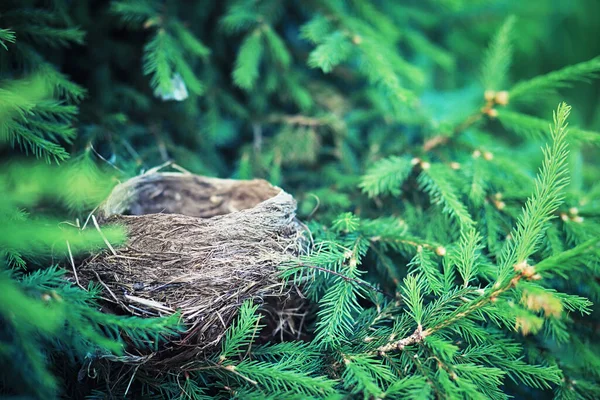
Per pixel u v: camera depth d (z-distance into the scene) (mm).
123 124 887
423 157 880
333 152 934
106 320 739
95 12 892
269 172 914
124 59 911
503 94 864
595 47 1258
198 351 773
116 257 774
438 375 755
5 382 738
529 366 780
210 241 782
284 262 781
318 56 868
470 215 838
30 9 822
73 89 826
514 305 741
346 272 796
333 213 878
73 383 784
